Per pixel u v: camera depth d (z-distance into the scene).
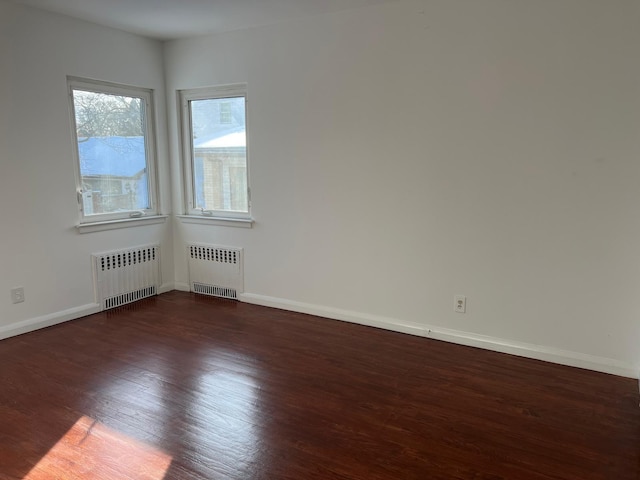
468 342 3.43
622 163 2.80
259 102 4.10
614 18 2.71
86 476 2.02
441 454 2.17
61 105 3.75
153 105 4.56
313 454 2.17
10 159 3.45
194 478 2.00
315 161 3.89
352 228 3.81
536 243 3.11
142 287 4.55
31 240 3.63
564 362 3.11
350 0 3.30
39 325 3.72
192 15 3.68
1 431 2.33
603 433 2.32
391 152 3.53
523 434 2.32
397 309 3.71
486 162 3.19
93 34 3.92
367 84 3.55
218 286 4.64
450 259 3.43
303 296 4.16
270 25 3.92
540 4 2.89
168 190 4.76
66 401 2.62
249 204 4.36
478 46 3.11
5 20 3.34
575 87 2.86
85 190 4.06
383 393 2.73
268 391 2.75
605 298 2.95
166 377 2.92
